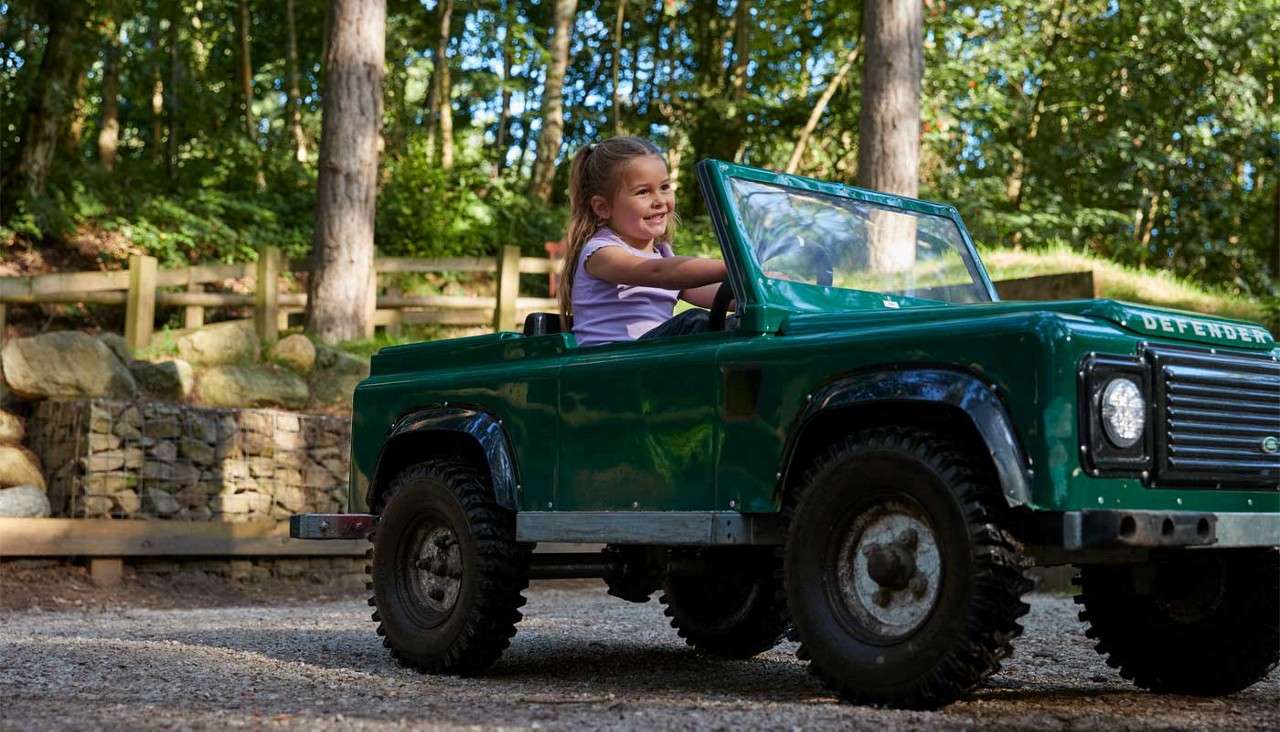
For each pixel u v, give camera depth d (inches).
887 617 133.9
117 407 394.9
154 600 374.9
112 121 879.7
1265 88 1017.5
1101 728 124.3
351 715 133.3
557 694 154.8
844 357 135.2
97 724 128.2
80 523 374.9
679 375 150.3
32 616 316.5
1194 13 951.6
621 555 181.8
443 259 576.4
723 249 154.3
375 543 188.9
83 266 717.9
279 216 839.7
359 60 552.4
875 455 133.2
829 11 1076.5
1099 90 1086.4
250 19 1144.2
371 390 194.9
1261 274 959.6
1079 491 122.4
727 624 199.3
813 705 137.6
